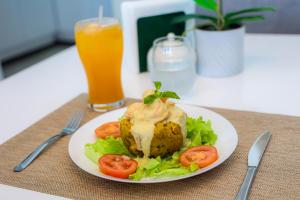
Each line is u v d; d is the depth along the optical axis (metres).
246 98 0.70
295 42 1.01
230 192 0.43
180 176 0.44
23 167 0.50
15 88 0.85
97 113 0.67
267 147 0.52
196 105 0.68
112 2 2.07
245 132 0.56
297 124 0.58
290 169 0.46
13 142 0.58
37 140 0.59
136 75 0.86
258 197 0.41
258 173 0.46
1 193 0.45
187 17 0.79
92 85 0.68
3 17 2.08
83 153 0.51
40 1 2.26
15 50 2.21
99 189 0.45
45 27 2.34
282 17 1.37
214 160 0.46
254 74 0.81
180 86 0.73
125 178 0.45
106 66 0.66
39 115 0.69
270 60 0.89
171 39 0.75
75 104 0.72
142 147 0.50
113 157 0.49
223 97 0.71
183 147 0.52
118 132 0.56
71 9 2.27
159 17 0.84
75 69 0.95
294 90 0.72
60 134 0.59
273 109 0.65
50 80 0.88
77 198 0.44
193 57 0.75
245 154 0.50
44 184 0.47
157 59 0.73
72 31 2.35
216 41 0.78
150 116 0.50
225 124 0.55
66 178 0.48
